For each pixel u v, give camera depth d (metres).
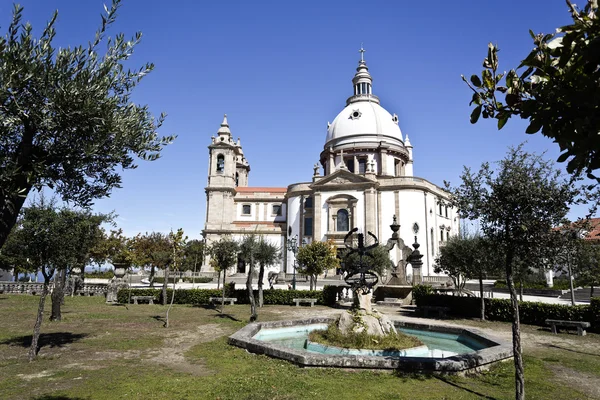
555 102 2.83
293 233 59.41
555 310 17.06
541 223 7.90
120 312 21.39
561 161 2.96
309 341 12.05
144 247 50.31
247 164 85.00
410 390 7.81
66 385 8.24
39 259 11.18
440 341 13.65
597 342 13.79
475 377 8.95
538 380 8.88
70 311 21.47
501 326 17.39
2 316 19.14
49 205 11.91
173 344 12.66
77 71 5.96
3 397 7.46
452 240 21.77
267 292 26.53
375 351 10.84
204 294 26.42
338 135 69.94
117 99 6.20
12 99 5.32
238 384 8.02
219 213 64.31
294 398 7.18
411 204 54.34
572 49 2.83
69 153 5.85
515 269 16.88
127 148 6.88
